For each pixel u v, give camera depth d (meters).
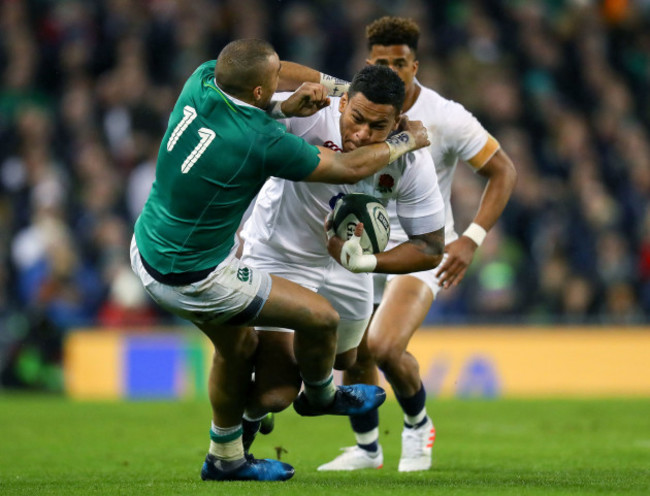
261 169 16.62
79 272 46.75
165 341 44.62
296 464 22.52
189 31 58.09
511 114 58.31
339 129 18.06
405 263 17.98
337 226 17.80
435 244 18.27
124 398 44.09
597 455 23.75
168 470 20.81
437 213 18.25
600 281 47.81
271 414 20.16
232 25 59.25
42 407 37.44
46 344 44.06
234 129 16.45
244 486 17.17
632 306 47.03
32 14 59.84
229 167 16.44
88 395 44.22
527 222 50.75
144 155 52.19
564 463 22.09
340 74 57.88
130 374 44.34
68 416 33.97
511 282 46.44
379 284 22.67
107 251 47.12
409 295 21.61
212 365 18.27
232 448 18.45
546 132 58.16
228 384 18.11
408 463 21.19
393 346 20.75
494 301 45.59
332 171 16.77
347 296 19.89
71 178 52.25
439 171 22.44
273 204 19.03
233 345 17.77
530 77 60.94
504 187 22.16
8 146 53.31
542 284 46.88
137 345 44.47
